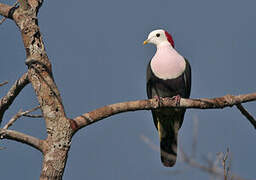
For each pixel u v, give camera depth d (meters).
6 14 8.48
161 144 12.28
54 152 7.35
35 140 7.43
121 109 8.20
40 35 8.25
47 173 7.27
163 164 12.01
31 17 8.27
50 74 7.90
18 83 8.98
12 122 7.68
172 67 11.92
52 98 7.66
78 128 7.61
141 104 8.47
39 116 7.92
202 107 8.68
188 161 4.96
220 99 8.56
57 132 7.45
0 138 7.32
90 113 7.81
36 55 7.96
